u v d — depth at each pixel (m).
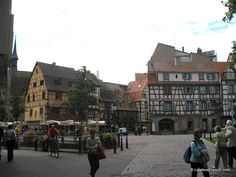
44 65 65.12
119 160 19.12
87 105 49.09
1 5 16.81
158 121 61.78
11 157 18.53
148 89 62.50
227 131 13.66
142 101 78.81
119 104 76.12
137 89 81.38
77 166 16.52
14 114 54.56
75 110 50.47
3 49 17.62
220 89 63.41
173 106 62.38
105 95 73.94
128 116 76.75
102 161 18.66
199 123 62.16
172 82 62.88
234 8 14.80
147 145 29.95
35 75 65.12
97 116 68.38
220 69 65.06
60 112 62.81
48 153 23.55
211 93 63.34
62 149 25.50
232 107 43.12
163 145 29.41
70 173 14.21
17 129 32.97
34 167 16.11
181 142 32.97
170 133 61.44
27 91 66.69
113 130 44.12
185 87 63.06
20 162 18.09
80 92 48.66
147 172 14.01
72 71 69.25
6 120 33.09
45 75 62.91
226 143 13.48
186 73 63.72
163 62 65.75
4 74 19.78
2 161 18.58
